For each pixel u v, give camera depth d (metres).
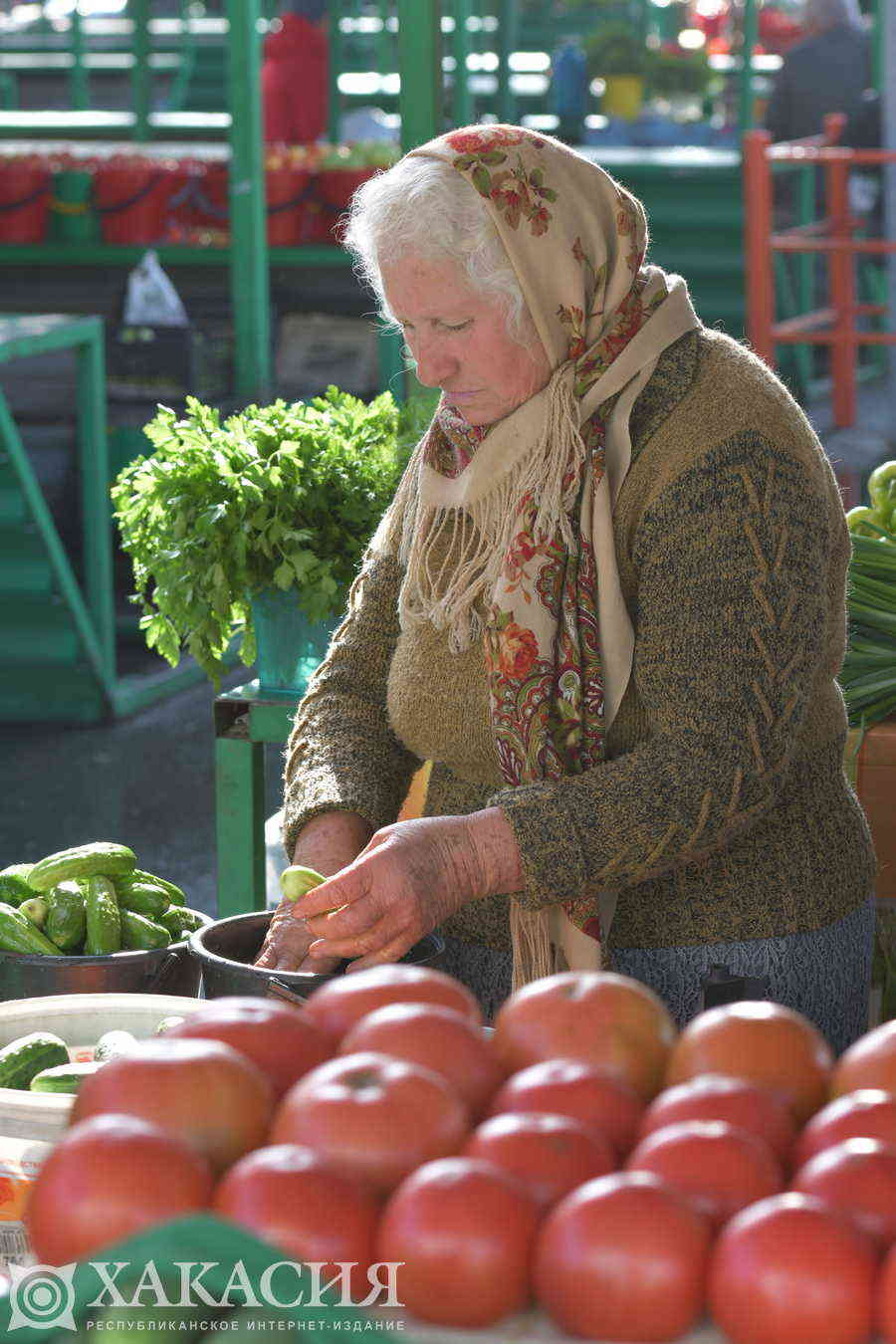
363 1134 1.19
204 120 14.26
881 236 13.28
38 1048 1.89
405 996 1.42
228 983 2.07
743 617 2.15
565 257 2.21
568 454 2.26
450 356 2.26
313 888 2.20
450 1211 1.12
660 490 2.22
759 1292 1.07
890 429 11.69
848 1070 1.32
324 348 9.74
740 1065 1.33
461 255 2.19
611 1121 1.25
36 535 7.55
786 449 2.21
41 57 20.33
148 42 13.91
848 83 13.04
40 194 10.07
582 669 2.29
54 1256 1.15
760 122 16.58
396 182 2.22
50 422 8.85
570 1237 1.11
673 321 2.30
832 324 12.16
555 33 19.66
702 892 2.36
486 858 2.19
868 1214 1.12
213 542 3.29
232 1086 1.25
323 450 3.42
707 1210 1.15
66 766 7.45
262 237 9.23
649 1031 1.37
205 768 7.46
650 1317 1.09
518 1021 1.38
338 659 2.72
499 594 2.30
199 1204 1.15
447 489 2.42
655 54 16.48
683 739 2.17
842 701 2.49
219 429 3.42
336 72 14.66
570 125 14.56
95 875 2.42
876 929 3.23
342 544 3.40
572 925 2.33
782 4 21.75
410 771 2.70
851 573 3.53
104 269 10.20
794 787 2.39
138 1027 2.04
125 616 9.07
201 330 9.19
